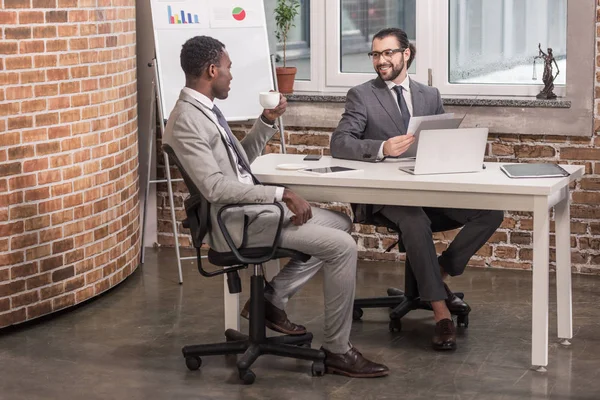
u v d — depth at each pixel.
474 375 4.56
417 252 4.88
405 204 4.55
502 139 6.36
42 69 5.30
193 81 4.59
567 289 4.92
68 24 5.43
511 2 6.40
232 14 6.56
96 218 5.85
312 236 4.45
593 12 6.01
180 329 5.35
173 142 4.47
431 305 5.13
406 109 5.41
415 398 4.29
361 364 4.55
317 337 5.17
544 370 4.59
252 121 6.91
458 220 5.23
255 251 4.47
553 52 6.36
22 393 4.43
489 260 6.53
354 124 5.30
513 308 5.62
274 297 4.90
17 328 5.39
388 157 5.14
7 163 5.19
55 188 5.49
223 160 4.53
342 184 4.59
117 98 5.98
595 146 6.16
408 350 4.93
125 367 4.76
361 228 6.81
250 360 4.52
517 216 6.43
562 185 4.49
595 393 4.32
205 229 4.49
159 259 6.91
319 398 4.31
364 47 6.80
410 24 6.68
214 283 6.29
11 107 5.16
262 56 6.61
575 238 6.30
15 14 5.12
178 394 4.39
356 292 6.05
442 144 4.58
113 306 5.79
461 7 6.51
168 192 6.80
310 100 6.68
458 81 6.62
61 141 5.48
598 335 5.12
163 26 6.43
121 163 6.11
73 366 4.78
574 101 6.12
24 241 5.34
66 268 5.62
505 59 6.48
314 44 6.88
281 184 4.71
